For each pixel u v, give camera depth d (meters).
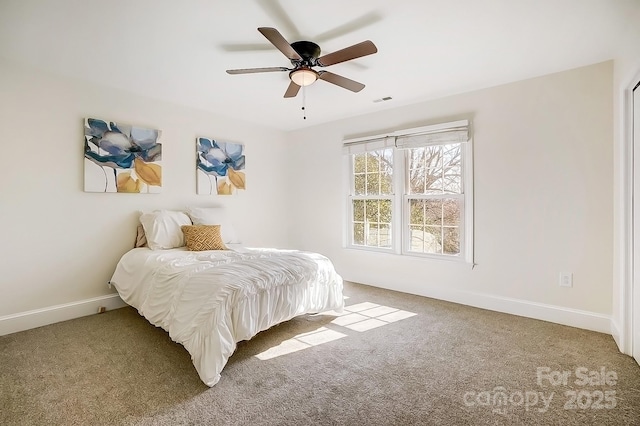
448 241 3.52
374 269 4.07
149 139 3.42
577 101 2.68
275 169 4.87
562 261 2.78
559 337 2.50
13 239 2.64
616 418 1.57
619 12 1.89
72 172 2.94
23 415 1.60
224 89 3.20
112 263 3.22
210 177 4.00
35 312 2.75
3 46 2.31
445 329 2.68
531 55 2.46
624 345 2.22
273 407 1.66
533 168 2.91
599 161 2.60
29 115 2.69
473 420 1.56
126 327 2.75
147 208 3.45
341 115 4.18
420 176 3.72
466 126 3.23
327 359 2.17
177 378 1.94
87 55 2.46
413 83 3.05
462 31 2.11
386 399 1.73
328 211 4.55
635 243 2.13
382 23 2.01
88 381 1.91
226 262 2.55
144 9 1.85
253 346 2.37
